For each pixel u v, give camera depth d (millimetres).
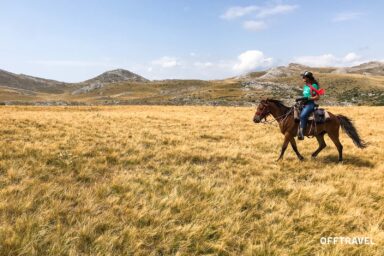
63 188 8578
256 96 174875
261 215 7488
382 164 12148
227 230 6453
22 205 7008
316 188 9109
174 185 9109
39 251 5551
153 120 24344
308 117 11977
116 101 130875
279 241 6250
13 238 5586
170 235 6293
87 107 52219
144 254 5746
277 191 9234
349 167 11844
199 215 7051
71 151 12453
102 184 9000
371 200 8406
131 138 15969
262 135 19047
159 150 13602
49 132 15984
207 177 10133
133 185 8789
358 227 7035
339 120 12422
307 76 11852
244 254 5875
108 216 6891
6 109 46188
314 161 12633
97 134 16406
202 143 15320
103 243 5754
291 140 12656
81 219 6773
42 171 9891
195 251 5895
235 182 9703
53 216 6781
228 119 26953
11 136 14703
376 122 26281
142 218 6887
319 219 7188
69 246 5691
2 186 8500
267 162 12414
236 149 13992
